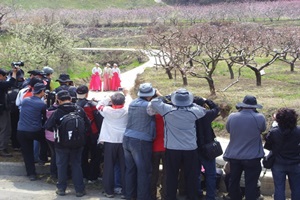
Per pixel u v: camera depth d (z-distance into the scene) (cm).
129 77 2636
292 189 617
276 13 6038
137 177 662
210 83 1557
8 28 3384
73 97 783
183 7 6906
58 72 2809
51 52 2866
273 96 1521
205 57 2709
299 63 2662
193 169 638
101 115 722
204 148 652
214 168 675
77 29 5625
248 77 2122
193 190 648
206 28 3209
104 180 697
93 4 7738
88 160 796
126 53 4238
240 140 629
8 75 873
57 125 673
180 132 625
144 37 4578
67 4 7500
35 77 786
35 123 743
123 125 694
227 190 703
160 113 628
